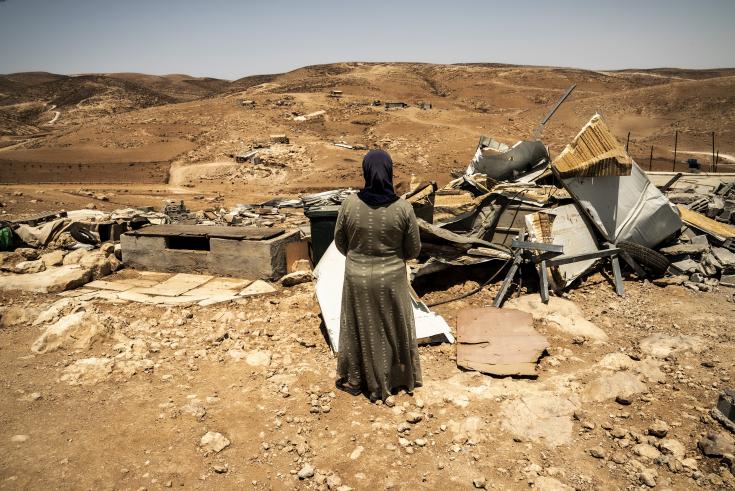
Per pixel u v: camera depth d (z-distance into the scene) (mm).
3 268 8117
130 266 8711
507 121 62031
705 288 6820
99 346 5230
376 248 3996
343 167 39062
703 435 3734
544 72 146375
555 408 4109
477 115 65562
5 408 4055
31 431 3766
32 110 138625
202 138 52500
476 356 4953
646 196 7523
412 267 6832
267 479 3387
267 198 30094
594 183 7539
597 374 4676
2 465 3387
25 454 3506
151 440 3707
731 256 7520
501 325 5531
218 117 60625
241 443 3730
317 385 4531
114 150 48375
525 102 109938
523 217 7766
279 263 8117
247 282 7859
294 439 3787
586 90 136500
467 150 44812
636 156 49906
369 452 3652
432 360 5047
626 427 3889
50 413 4004
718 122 65375
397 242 4031
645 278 7289
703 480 3307
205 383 4570
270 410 4152
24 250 9125
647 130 68562
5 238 9703
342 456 3615
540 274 6586
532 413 4047
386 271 4031
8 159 43500
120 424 3877
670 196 11562
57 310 6047
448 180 34875
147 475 3357
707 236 8234
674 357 4930
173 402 4219
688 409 4074
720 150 55000
